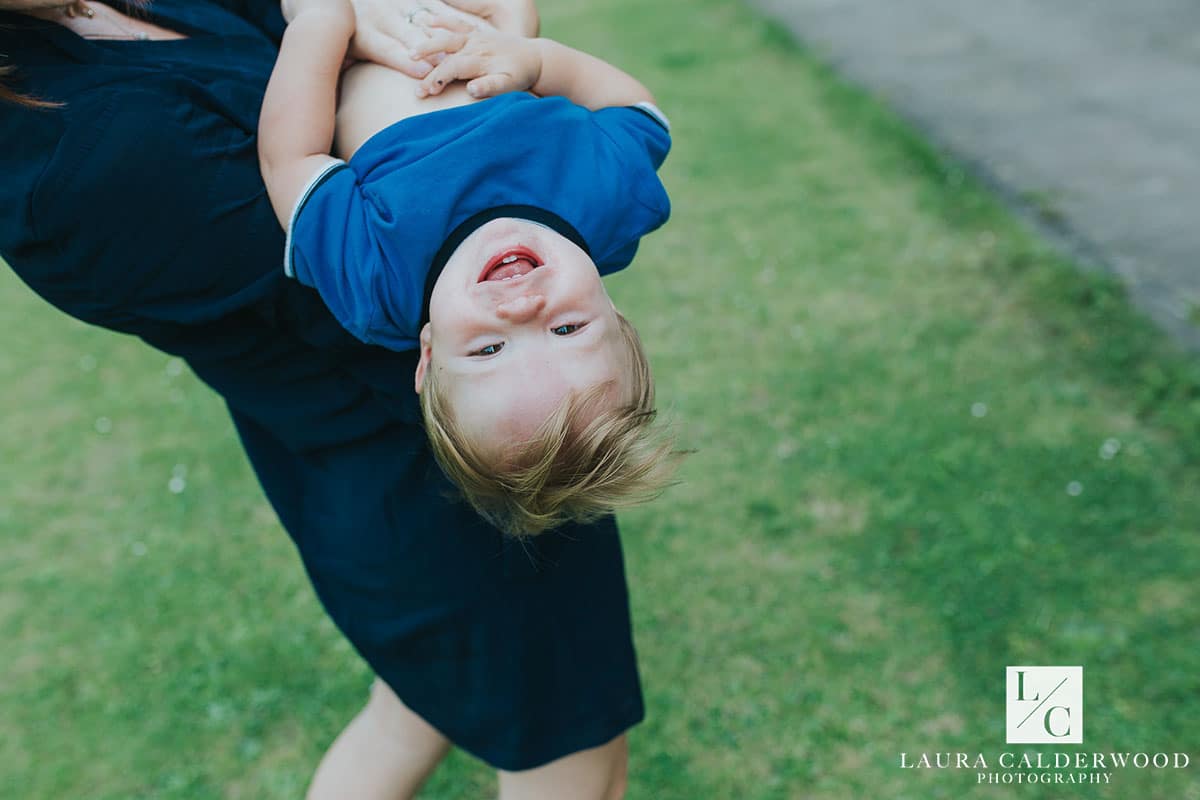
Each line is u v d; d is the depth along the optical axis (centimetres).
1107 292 362
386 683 162
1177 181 431
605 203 128
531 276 118
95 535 320
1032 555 266
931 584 262
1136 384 321
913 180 477
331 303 122
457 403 120
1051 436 306
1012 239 409
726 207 480
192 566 302
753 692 242
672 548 284
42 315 479
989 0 718
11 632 286
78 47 115
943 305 379
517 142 125
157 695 261
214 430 369
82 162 110
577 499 125
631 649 159
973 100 553
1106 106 514
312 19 130
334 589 154
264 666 264
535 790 158
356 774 178
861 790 217
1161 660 234
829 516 289
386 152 126
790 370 354
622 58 725
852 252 425
